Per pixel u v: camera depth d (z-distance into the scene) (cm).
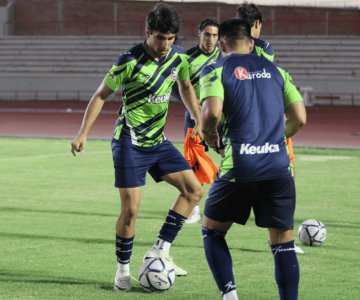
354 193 3722
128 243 1984
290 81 1698
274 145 1641
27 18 14925
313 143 6316
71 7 14800
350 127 7981
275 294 1956
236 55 1677
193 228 2833
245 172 1623
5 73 13525
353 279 2109
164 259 1981
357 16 13962
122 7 14700
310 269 2222
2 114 9894
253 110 1636
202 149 2764
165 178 2056
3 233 2753
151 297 1917
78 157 5247
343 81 11744
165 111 2025
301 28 14150
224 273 1672
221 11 14475
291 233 1673
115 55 13575
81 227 2875
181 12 14600
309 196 3628
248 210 1691
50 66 13575
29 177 4281
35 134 7156
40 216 3105
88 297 1914
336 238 2683
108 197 3606
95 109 1980
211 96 1617
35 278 2109
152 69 1962
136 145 2003
